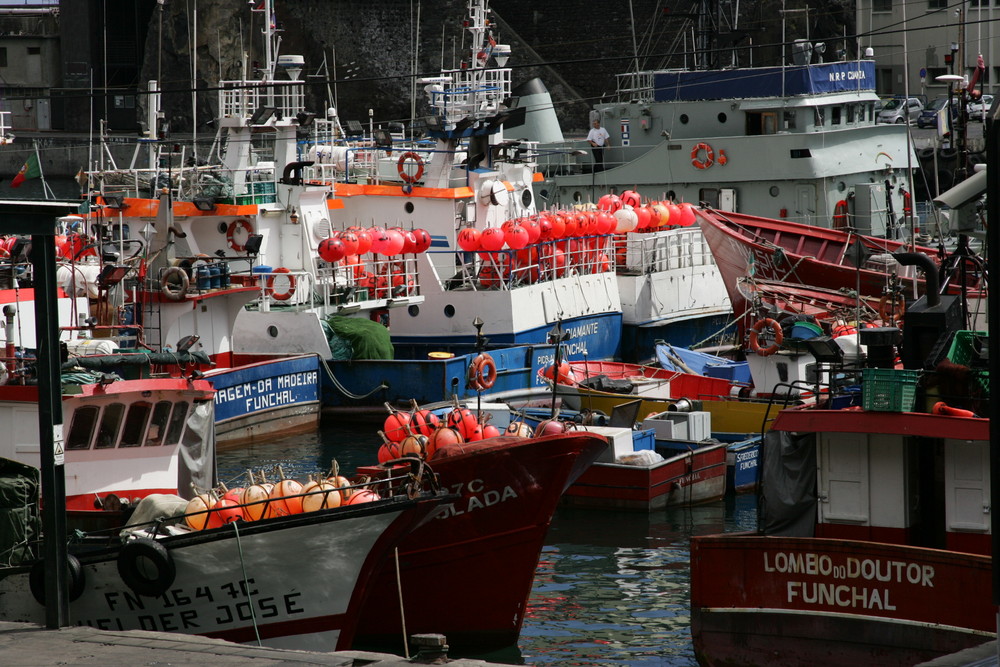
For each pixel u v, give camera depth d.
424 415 35.06
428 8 114.06
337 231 65.12
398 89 112.19
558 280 63.72
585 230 65.38
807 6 113.12
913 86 111.69
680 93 78.19
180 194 58.84
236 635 26.92
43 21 120.19
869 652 25.78
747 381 57.41
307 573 26.62
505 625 30.66
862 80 77.25
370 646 30.67
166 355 35.75
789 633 26.53
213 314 54.16
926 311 29.94
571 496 43.53
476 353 56.66
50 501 23.72
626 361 69.44
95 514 30.89
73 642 22.66
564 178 81.19
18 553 27.33
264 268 56.66
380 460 33.47
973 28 109.25
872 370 27.23
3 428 32.00
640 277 69.31
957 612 24.92
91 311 50.50
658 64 115.44
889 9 112.38
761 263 63.91
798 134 73.38
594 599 34.09
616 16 118.06
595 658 29.86
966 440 26.30
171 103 108.62
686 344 72.88
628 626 32.00
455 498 27.84
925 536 27.97
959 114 50.16
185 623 26.95
